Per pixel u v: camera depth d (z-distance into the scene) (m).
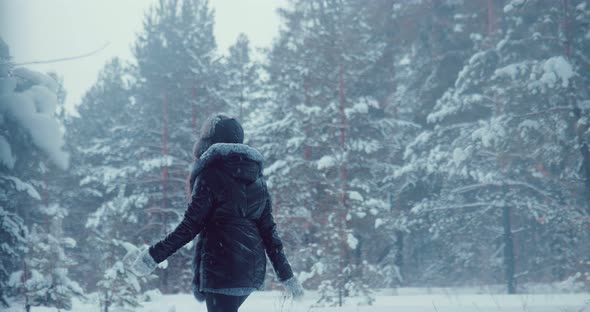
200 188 3.19
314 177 20.86
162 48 25.77
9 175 8.70
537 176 18.72
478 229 22.91
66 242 7.69
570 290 14.42
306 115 21.23
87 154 29.47
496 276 21.86
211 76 27.53
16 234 8.09
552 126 17.25
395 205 23.84
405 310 7.12
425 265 25.30
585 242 17.75
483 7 21.61
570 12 17.61
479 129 18.22
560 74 16.36
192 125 25.70
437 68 23.41
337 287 10.34
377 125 22.67
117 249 7.77
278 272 3.50
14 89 8.95
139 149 25.59
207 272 3.14
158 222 24.45
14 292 7.48
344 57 21.14
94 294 7.64
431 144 21.34
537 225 21.33
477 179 19.45
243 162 3.29
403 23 24.12
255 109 30.81
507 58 18.94
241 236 3.20
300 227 19.69
